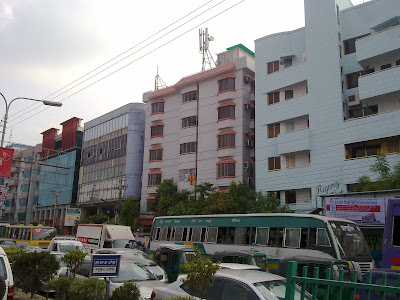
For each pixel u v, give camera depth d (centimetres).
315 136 2900
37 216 6956
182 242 2022
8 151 1916
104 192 5288
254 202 2894
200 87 4078
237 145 3603
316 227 1424
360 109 2825
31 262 1045
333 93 2853
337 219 1449
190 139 4025
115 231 2444
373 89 2600
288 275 509
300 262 1048
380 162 2305
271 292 636
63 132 6662
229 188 3209
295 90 3191
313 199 2831
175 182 4194
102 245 2433
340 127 2761
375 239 1862
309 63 3052
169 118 4456
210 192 3659
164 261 1557
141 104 5141
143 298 849
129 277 1038
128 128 5050
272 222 1593
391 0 2773
